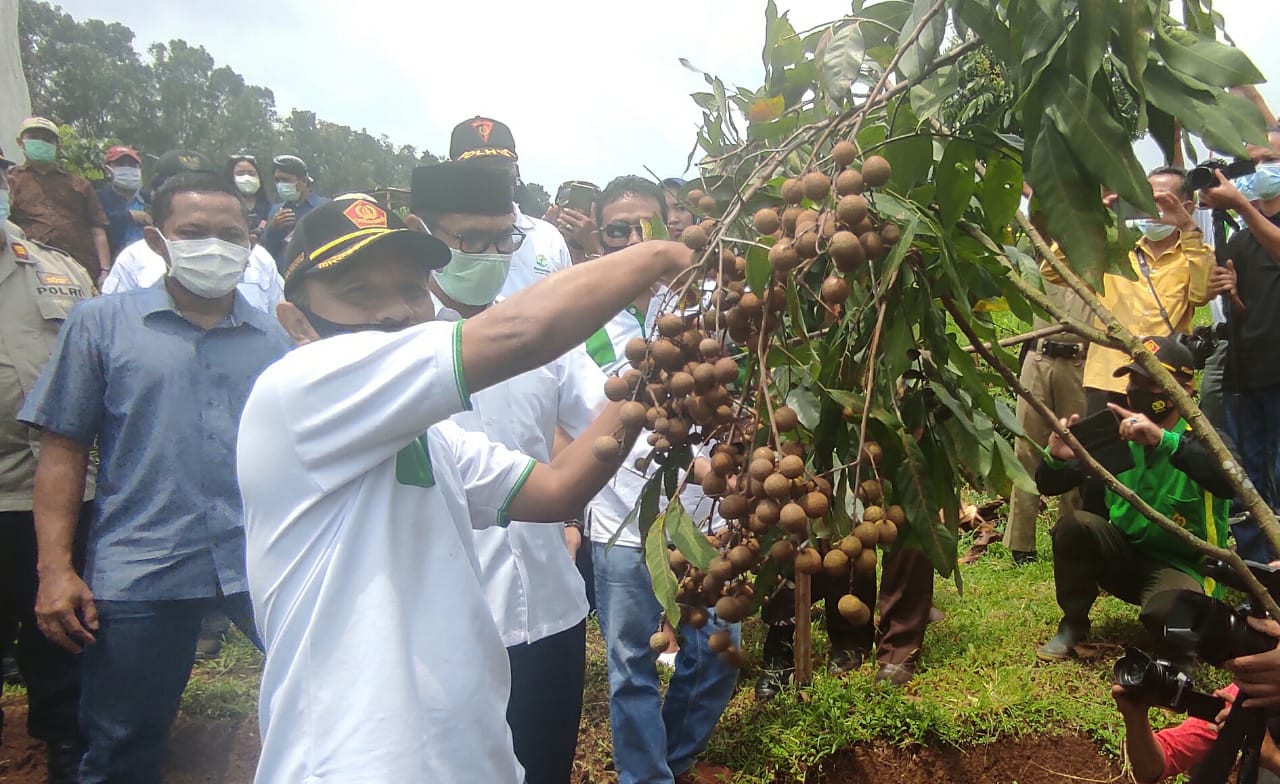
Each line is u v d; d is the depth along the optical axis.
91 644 2.76
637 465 1.55
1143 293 4.41
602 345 2.93
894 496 1.56
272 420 1.42
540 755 2.49
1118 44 1.39
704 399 1.38
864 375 1.55
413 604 1.45
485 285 2.60
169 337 2.83
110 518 2.79
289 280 1.71
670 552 1.53
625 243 3.54
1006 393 5.26
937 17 1.40
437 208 2.52
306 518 1.43
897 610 4.04
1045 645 4.23
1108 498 4.02
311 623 1.40
